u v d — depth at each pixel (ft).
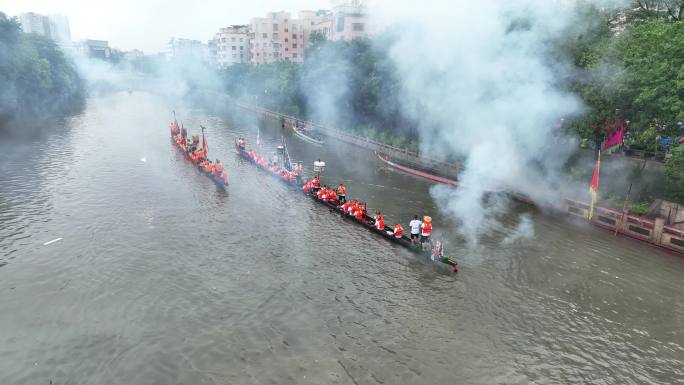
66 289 69.15
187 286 70.69
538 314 65.16
